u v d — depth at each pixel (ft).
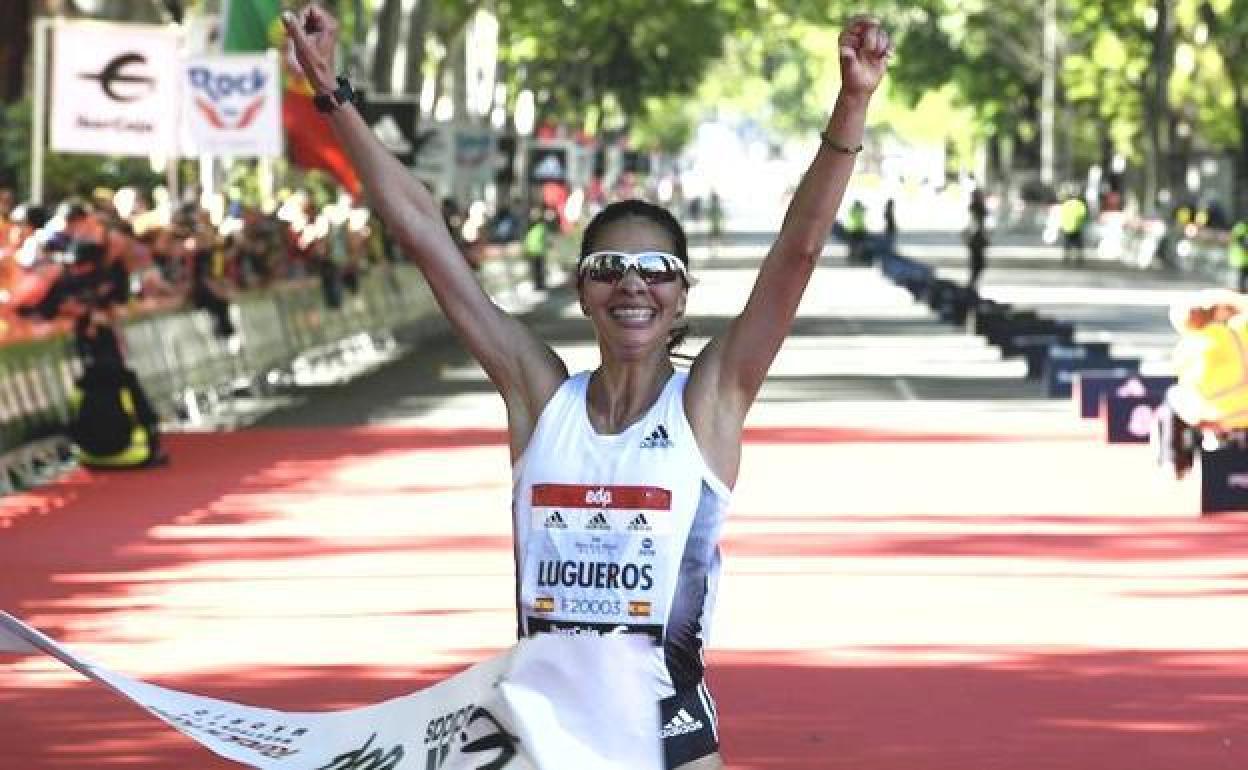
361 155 28.99
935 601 63.10
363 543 74.69
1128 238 318.86
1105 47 318.86
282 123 138.41
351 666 54.75
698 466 27.99
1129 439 101.91
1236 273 239.71
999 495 85.40
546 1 335.47
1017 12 388.78
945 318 193.88
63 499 87.86
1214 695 51.21
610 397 28.35
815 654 55.83
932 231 454.40
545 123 381.40
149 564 71.05
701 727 27.94
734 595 64.08
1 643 29.96
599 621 27.94
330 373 150.61
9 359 93.15
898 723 48.42
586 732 27.61
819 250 27.58
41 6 166.81
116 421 94.99
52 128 115.75
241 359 129.29
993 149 540.52
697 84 428.15
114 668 54.80
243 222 141.59
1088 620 60.34
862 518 79.36
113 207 118.32
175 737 47.50
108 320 96.99
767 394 128.06
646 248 28.09
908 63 404.77
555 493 28.09
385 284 177.17
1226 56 294.66
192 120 124.36
